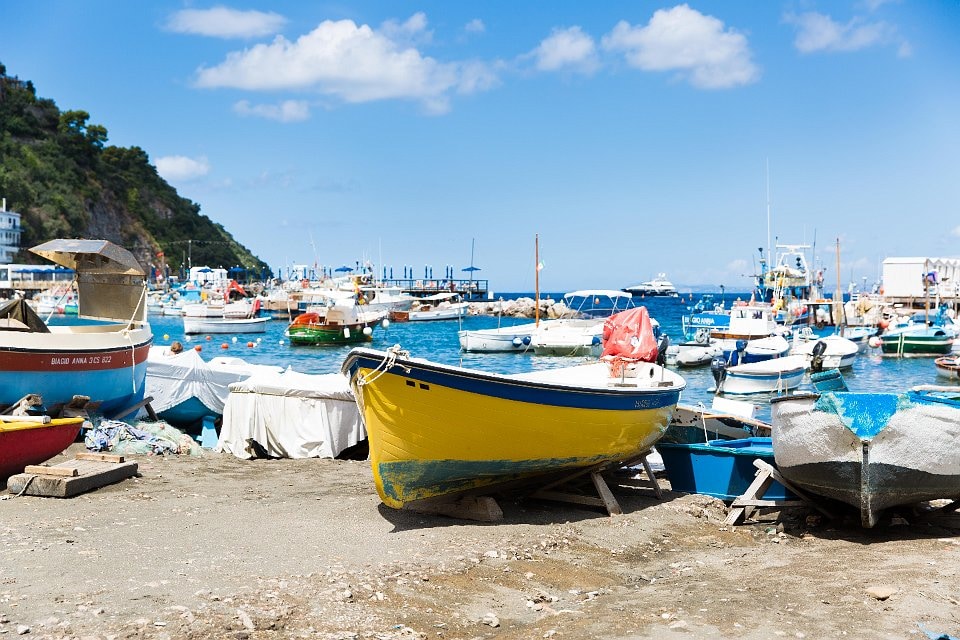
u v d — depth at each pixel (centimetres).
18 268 9819
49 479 1210
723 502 1348
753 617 797
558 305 8731
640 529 1168
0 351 1526
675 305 12162
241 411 1700
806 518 1243
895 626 766
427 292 11325
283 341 5850
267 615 755
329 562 927
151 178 17912
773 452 1236
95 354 1664
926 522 1221
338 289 8888
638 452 1371
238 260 18950
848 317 6462
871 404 1099
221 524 1087
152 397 1884
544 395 1146
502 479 1202
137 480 1359
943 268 7944
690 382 3703
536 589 898
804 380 3572
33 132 15388
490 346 4966
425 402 1087
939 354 4800
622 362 1458
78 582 826
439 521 1152
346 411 1695
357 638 725
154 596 790
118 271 1983
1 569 862
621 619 798
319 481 1421
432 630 762
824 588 884
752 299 6191
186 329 6519
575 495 1269
